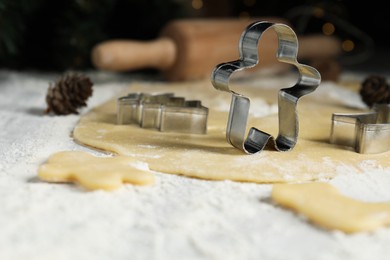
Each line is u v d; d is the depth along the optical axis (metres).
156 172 0.51
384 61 1.14
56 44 0.90
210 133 0.60
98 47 0.80
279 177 0.50
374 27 1.30
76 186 0.48
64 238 0.40
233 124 0.54
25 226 0.41
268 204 0.46
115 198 0.46
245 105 0.53
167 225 0.42
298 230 0.43
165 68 0.88
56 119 0.66
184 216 0.43
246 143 0.56
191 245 0.41
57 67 0.95
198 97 0.75
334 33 1.14
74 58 0.91
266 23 0.53
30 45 0.93
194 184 0.49
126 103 0.62
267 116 0.66
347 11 1.23
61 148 0.56
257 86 0.86
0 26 0.83
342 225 0.42
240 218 0.44
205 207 0.45
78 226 0.42
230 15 1.15
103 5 0.89
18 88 0.83
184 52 0.85
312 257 0.39
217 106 0.71
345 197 0.45
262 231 0.42
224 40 0.88
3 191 0.46
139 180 0.48
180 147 0.56
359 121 0.56
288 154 0.55
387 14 1.27
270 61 0.92
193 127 0.60
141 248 0.40
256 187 0.49
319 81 0.56
